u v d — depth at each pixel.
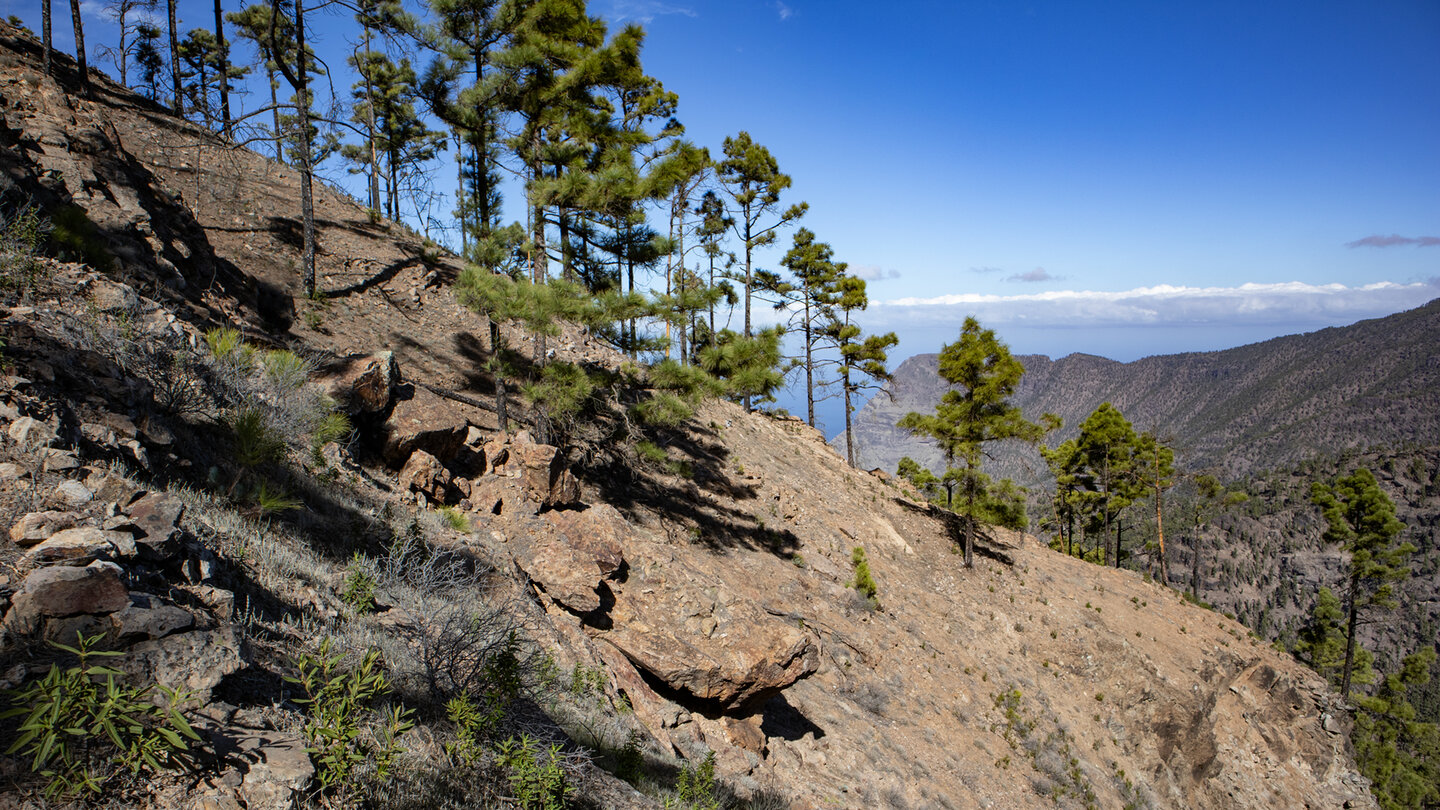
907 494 34.00
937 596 24.41
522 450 12.91
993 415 27.03
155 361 7.55
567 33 15.47
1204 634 29.36
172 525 4.69
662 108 29.22
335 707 3.77
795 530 22.44
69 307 7.48
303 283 18.09
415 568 8.02
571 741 6.75
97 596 3.43
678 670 10.67
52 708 2.61
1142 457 45.28
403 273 21.86
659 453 17.11
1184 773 23.72
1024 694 21.16
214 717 3.37
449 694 5.43
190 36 29.09
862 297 34.06
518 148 15.57
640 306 14.76
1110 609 28.34
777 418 35.16
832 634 17.88
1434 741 40.69
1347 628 45.47
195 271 13.92
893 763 14.07
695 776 7.50
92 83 21.62
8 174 10.20
